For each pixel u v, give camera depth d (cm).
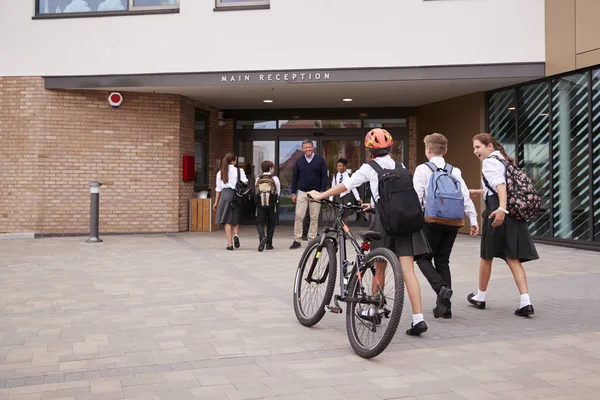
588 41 1025
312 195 489
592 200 1045
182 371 393
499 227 550
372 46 1177
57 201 1302
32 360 417
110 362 412
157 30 1242
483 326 510
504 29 1136
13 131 1289
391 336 403
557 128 1125
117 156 1333
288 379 377
